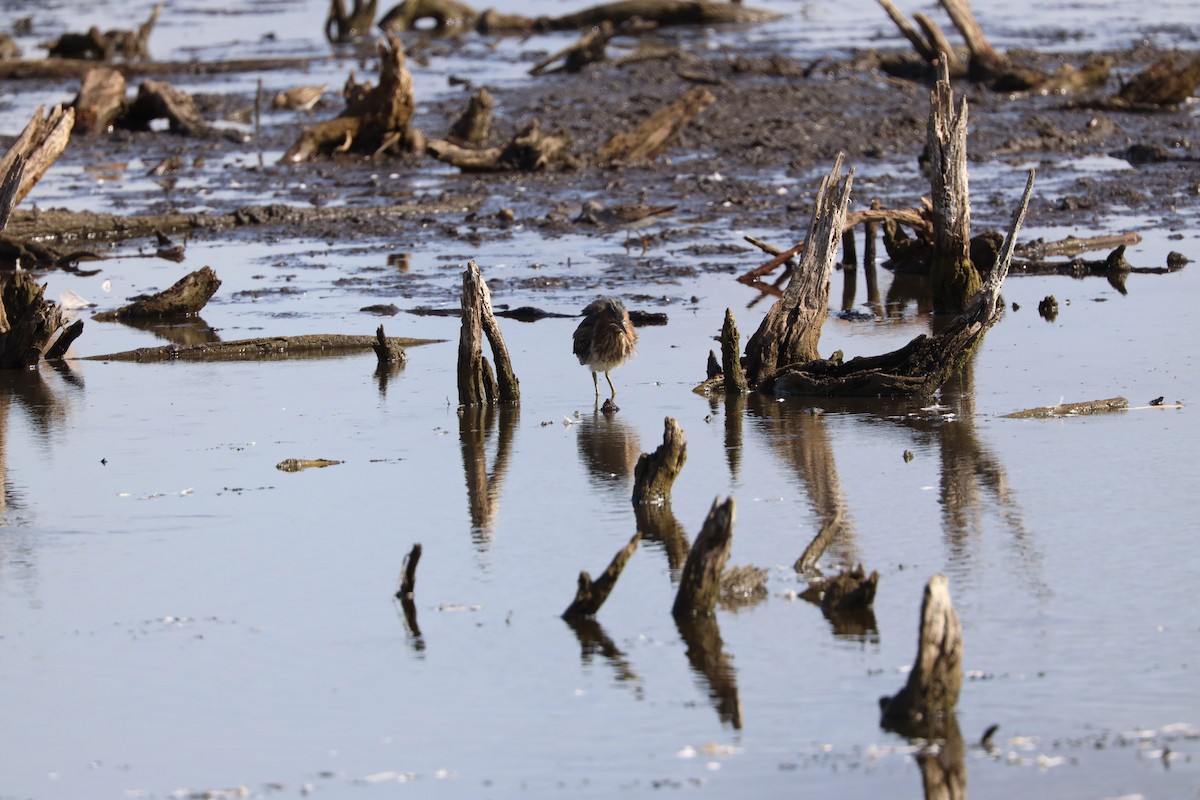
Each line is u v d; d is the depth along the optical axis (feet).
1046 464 96.32
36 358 132.05
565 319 142.31
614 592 78.59
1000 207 185.37
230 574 82.99
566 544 85.81
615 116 263.90
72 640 75.20
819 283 118.32
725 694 67.00
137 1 525.75
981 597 75.87
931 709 64.03
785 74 305.94
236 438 109.09
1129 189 192.13
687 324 138.62
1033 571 78.89
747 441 104.06
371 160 235.61
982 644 70.59
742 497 92.27
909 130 239.30
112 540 88.79
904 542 83.71
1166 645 69.72
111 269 172.24
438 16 435.94
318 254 176.35
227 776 61.98
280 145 253.44
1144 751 60.70
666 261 165.37
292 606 78.38
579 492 94.68
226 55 379.76
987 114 253.85
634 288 153.58
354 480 98.58
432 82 320.91
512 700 67.31
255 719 66.69
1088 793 57.88
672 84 299.17
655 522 88.74
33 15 477.77
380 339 128.36
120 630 76.18
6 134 254.27
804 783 59.41
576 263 165.48
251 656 72.79
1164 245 164.14
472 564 83.30
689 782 59.82
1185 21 374.02
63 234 187.11
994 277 112.27
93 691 69.87
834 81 295.69
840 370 115.75
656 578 80.23
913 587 77.51
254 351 133.90
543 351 131.23
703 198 198.29
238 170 231.50
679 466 91.71
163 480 99.66
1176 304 139.44
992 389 115.14
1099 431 102.99
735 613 75.46
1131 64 304.91
